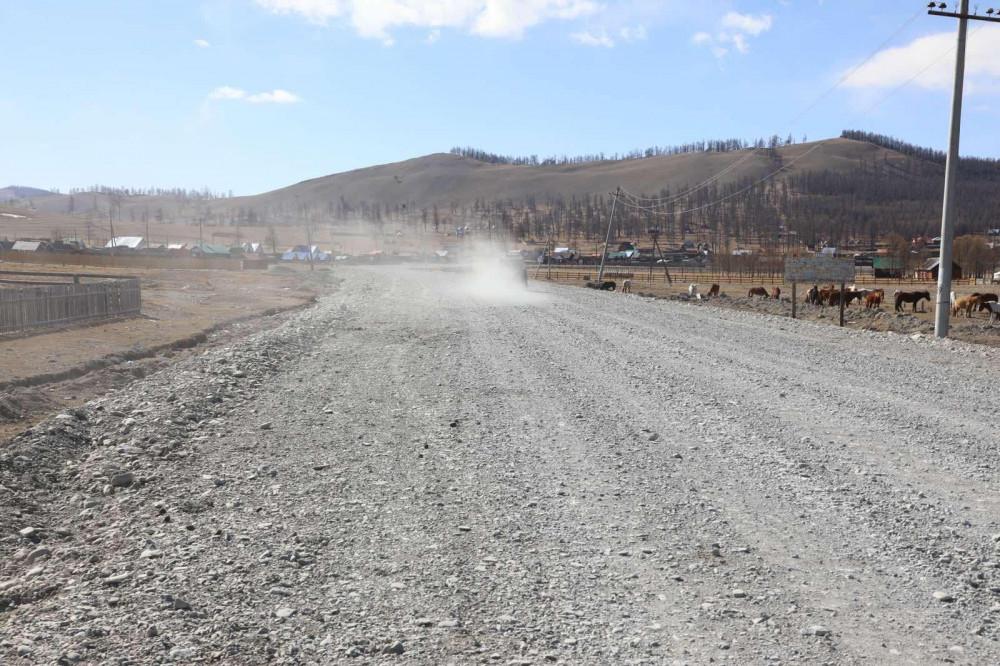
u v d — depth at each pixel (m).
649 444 9.21
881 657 4.18
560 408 11.47
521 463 8.40
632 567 5.50
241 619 4.62
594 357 17.16
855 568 5.44
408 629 4.53
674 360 16.61
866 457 8.47
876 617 4.67
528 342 20.19
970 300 37.41
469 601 4.93
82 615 4.64
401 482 7.68
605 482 7.65
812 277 29.44
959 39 22.53
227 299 39.41
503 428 10.14
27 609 4.79
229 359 16.02
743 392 12.63
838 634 4.46
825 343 20.06
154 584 5.11
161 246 157.62
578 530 6.28
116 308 26.44
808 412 10.95
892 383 13.44
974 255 96.94
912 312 40.84
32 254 87.12
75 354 17.09
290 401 12.04
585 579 5.29
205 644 4.30
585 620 4.66
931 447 8.86
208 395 11.95
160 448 8.84
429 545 5.93
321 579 5.27
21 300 21.28
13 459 7.80
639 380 13.94
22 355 16.50
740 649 4.29
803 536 6.09
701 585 5.18
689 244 196.12
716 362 16.28
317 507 6.88
